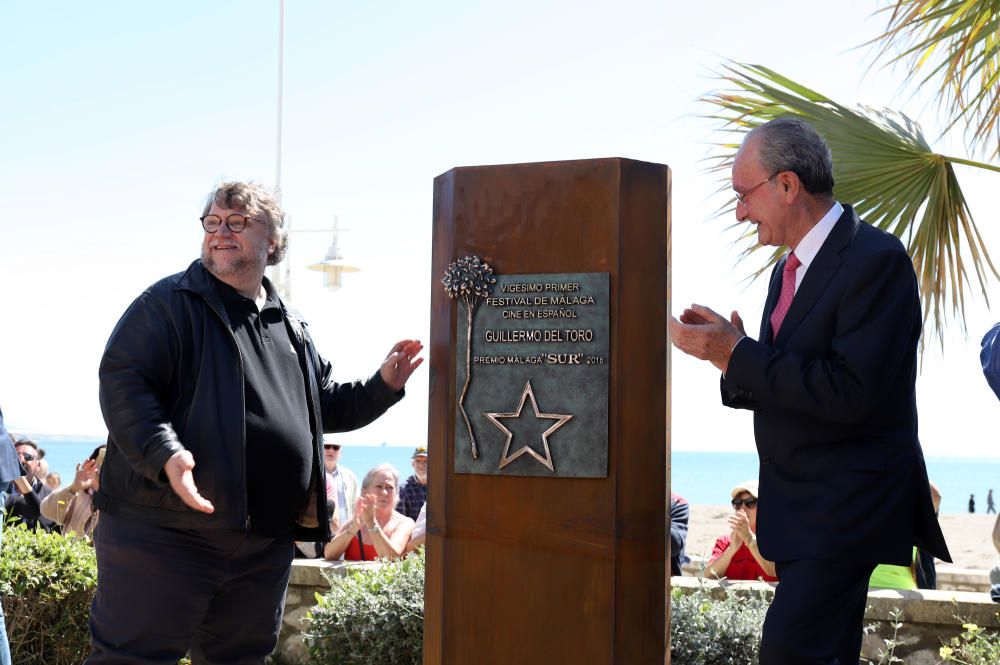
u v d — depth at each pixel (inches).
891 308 108.7
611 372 116.5
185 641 125.9
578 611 116.2
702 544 676.1
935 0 194.7
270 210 137.1
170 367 127.4
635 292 117.3
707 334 114.0
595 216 118.1
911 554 112.3
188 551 124.7
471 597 120.6
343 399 149.1
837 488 109.6
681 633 170.9
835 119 203.8
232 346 129.3
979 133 200.7
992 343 137.9
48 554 206.2
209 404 126.0
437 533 123.7
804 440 112.2
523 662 118.0
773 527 113.0
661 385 117.5
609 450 116.0
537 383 119.0
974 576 319.3
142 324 126.3
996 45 195.0
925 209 206.4
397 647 181.0
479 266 121.4
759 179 117.5
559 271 119.1
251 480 128.7
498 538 120.0
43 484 326.6
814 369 108.0
